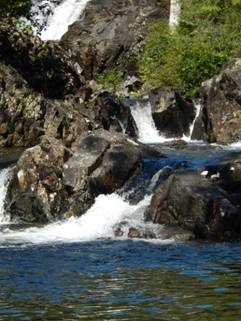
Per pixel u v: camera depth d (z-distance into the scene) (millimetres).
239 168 24312
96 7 61375
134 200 26062
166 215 23547
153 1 59156
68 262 19203
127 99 44375
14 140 41594
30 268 18578
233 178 24188
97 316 14414
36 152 27453
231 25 52406
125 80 53375
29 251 20719
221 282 16828
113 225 24094
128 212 24844
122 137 27688
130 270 18188
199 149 36719
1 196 27641
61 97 48562
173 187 23562
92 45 56469
